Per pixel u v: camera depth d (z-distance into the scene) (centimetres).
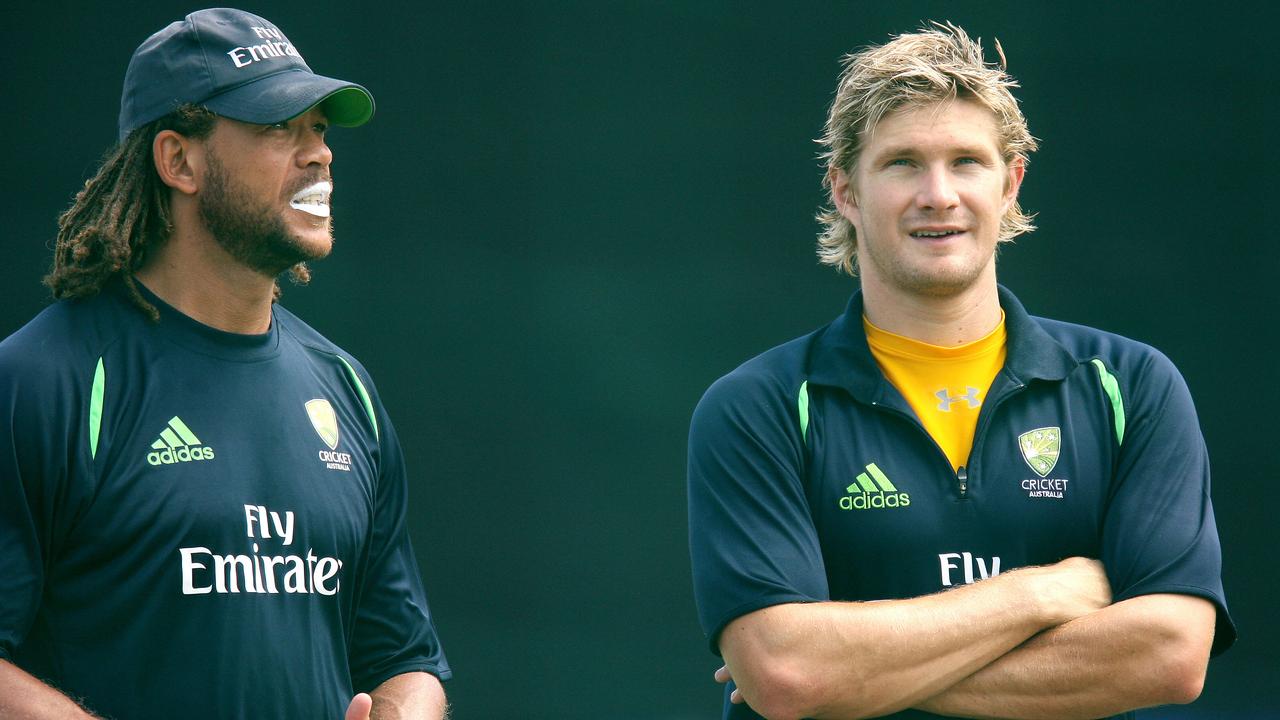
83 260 907
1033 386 947
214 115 912
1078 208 2773
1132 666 868
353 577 958
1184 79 2783
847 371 945
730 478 930
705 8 2741
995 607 877
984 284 956
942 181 919
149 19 2572
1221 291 2773
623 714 2591
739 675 893
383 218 2652
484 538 2617
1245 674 2653
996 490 923
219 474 887
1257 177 2777
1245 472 2739
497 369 2659
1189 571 891
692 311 2719
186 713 856
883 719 891
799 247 2742
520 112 2698
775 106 2748
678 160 2731
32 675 846
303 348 983
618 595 2628
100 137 2553
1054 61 2772
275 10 2634
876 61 952
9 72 2525
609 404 2678
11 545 833
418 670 988
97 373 876
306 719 899
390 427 1020
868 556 914
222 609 871
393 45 2672
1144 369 956
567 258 2694
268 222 914
